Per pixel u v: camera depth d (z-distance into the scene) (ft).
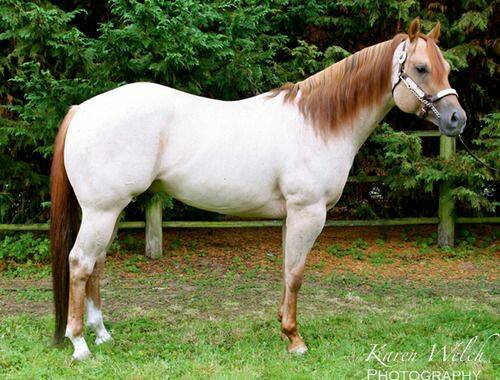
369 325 11.66
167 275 15.93
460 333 11.13
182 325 11.64
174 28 14.58
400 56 9.66
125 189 9.23
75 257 9.37
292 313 10.07
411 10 18.83
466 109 20.27
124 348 10.22
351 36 19.76
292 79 18.28
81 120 9.34
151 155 9.29
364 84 9.83
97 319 10.44
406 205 21.57
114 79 15.88
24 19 15.03
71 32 14.52
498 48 18.51
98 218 9.28
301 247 9.82
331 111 9.73
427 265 17.44
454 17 19.36
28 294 13.69
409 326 11.49
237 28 16.17
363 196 21.40
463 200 18.97
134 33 14.42
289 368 9.27
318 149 9.63
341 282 15.46
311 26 19.27
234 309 12.91
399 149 18.43
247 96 18.03
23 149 17.60
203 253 18.47
